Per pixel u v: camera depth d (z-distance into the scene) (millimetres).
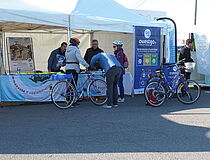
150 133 5355
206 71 11242
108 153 4332
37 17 7203
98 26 8109
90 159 4094
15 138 5090
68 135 5258
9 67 10484
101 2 8867
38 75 8055
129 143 4793
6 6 7039
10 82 7883
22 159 4113
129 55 10602
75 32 11867
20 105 8078
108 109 7480
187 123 6066
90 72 8125
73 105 7719
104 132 5430
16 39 10617
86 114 6918
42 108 7645
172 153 4328
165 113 7004
